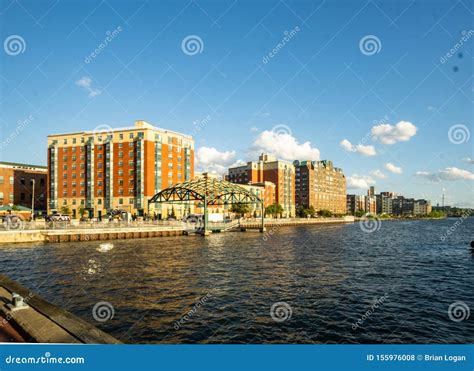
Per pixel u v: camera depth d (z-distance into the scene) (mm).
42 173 105688
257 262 34344
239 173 164125
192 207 104250
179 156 102625
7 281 16656
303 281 25359
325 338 14383
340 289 23125
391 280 26750
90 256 37438
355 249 48719
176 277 26188
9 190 97500
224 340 13852
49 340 9820
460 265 35438
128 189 93000
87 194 97125
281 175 158125
